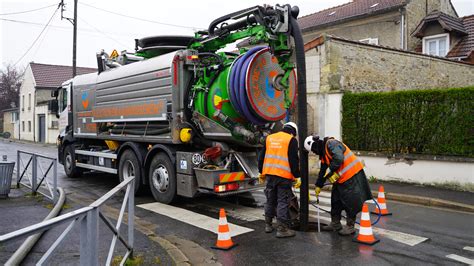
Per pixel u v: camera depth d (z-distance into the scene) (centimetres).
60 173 1309
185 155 762
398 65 1379
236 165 768
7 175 824
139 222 677
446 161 943
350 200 573
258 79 705
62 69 4175
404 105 1030
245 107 701
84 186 1059
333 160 562
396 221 683
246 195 914
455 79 1647
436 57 1527
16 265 423
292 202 630
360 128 1124
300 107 607
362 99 1115
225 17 737
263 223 669
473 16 2084
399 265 473
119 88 945
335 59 1192
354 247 539
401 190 930
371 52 1288
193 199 871
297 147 582
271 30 642
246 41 718
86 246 320
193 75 798
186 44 911
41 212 697
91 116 1078
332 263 480
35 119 3797
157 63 819
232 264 483
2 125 5419
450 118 946
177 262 473
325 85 1197
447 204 800
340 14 2319
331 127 1188
